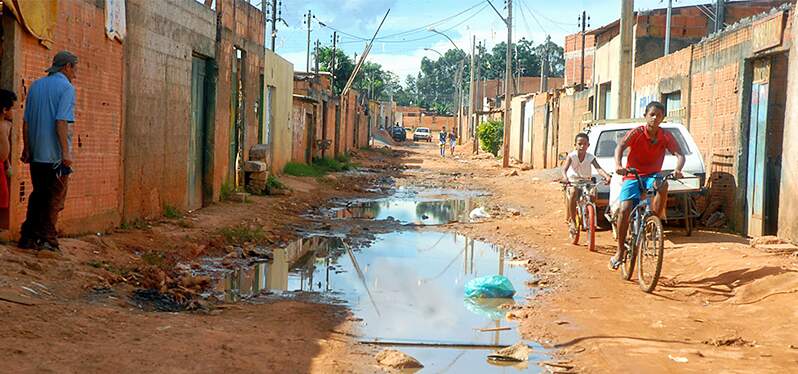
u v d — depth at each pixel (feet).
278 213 53.42
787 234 37.50
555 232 45.24
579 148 39.50
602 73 96.07
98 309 21.20
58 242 28.22
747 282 28.27
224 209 50.83
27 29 27.53
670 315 24.72
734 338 21.52
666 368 18.80
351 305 26.37
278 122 84.23
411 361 19.24
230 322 22.18
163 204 43.04
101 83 34.09
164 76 42.55
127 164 37.37
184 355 17.70
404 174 110.11
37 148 25.82
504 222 50.96
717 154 47.57
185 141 46.93
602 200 43.65
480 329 23.30
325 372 17.70
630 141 29.91
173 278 28.58
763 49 40.70
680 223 45.55
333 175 98.27
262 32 71.41
